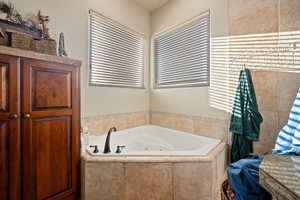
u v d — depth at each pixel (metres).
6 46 1.04
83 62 1.91
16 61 1.00
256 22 1.60
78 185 1.36
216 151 1.48
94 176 1.30
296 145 1.01
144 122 2.75
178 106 2.36
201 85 2.06
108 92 2.20
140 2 2.55
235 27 1.73
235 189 0.82
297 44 1.39
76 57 1.84
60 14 1.70
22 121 1.04
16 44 1.17
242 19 1.68
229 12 1.78
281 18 1.46
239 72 1.70
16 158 1.01
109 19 2.18
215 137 1.90
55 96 1.20
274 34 1.50
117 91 2.32
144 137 2.43
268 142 1.55
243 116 1.53
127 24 2.43
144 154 1.38
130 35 2.54
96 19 2.06
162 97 2.61
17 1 1.39
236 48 1.73
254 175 0.79
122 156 1.35
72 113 1.32
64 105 1.26
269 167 0.65
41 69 1.12
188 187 1.29
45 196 1.14
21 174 1.03
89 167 1.30
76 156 1.35
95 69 2.06
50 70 1.17
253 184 0.76
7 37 1.16
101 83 2.14
